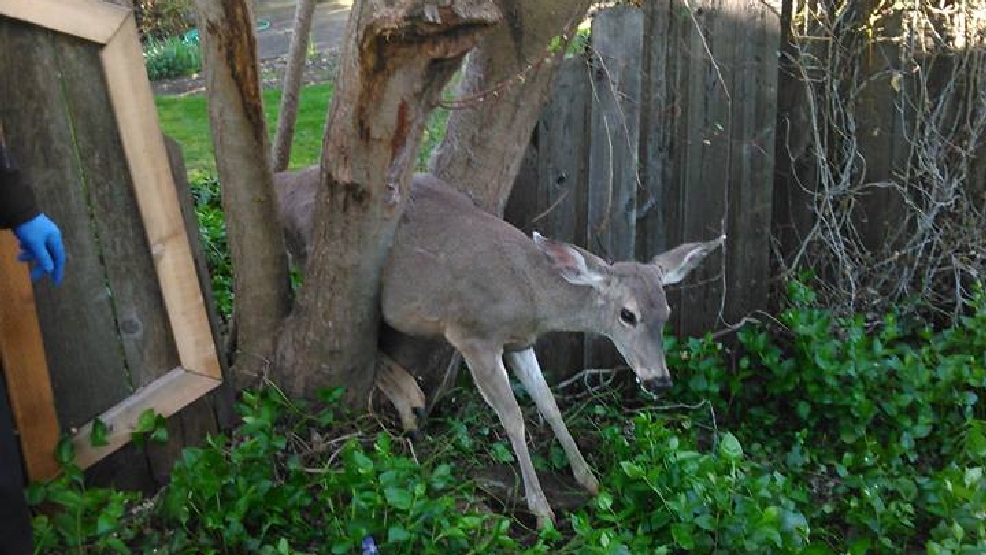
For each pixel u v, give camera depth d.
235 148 3.89
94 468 3.71
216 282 5.33
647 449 4.12
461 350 4.14
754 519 3.60
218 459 3.61
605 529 3.57
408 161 3.72
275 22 14.01
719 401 5.04
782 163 5.65
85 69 3.52
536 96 4.38
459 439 4.42
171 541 3.48
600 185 5.07
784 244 5.76
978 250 5.71
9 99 3.37
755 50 5.20
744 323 5.42
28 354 3.41
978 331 5.22
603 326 4.21
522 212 5.08
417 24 3.27
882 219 5.78
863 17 5.51
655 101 5.11
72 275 3.58
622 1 5.35
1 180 2.92
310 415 4.23
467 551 3.54
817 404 4.97
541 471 4.46
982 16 5.54
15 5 3.29
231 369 4.35
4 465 2.72
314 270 4.02
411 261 4.07
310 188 4.52
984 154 5.72
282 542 3.28
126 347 3.74
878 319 5.71
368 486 3.55
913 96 5.63
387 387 4.40
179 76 11.60
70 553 3.38
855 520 4.19
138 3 12.97
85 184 3.58
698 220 5.31
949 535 3.84
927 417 4.78
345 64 3.57
